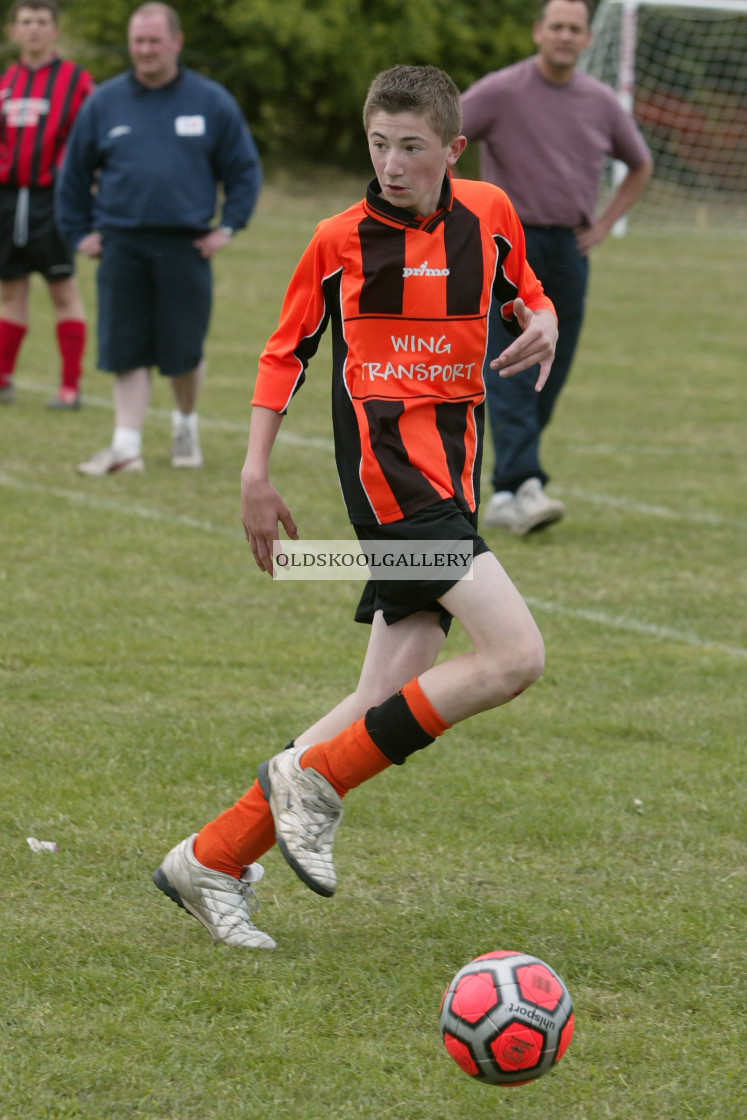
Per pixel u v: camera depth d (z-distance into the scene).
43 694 16.56
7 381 36.75
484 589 10.03
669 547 25.14
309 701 16.73
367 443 10.37
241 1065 9.16
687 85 105.81
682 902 11.86
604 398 42.06
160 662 17.97
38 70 34.44
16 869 12.02
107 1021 9.61
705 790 14.41
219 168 28.73
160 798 13.65
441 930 11.20
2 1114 8.54
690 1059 9.43
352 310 10.50
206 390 41.22
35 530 24.25
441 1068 9.23
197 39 111.94
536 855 12.77
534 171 24.38
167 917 11.35
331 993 10.15
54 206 34.78
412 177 10.15
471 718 16.48
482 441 11.01
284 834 10.41
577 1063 9.35
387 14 113.38
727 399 42.50
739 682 18.05
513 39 115.94
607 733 16.12
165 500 27.02
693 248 90.06
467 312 10.61
